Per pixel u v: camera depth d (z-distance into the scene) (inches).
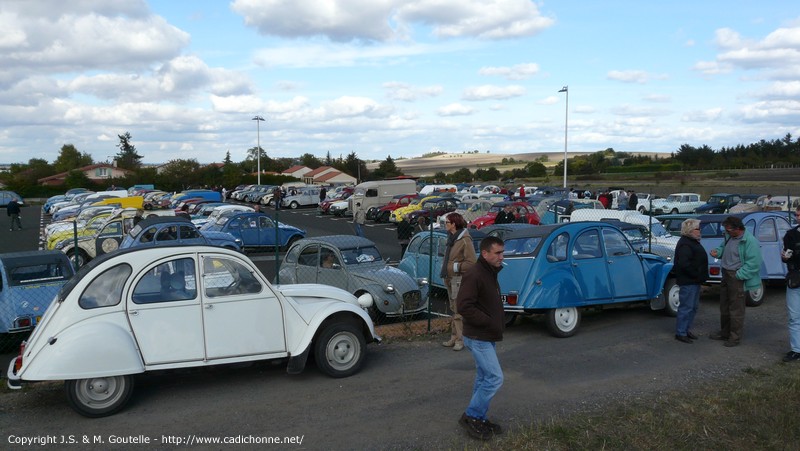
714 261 468.8
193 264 264.7
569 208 1029.8
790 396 258.5
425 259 522.9
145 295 256.5
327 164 4955.7
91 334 244.8
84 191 2423.7
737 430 226.7
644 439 218.7
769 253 458.0
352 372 298.5
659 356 329.7
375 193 1535.4
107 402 249.6
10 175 4416.8
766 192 2118.6
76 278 258.1
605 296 383.9
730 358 325.4
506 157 7559.1
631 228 611.5
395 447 216.5
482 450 211.0
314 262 467.8
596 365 313.7
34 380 236.5
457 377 294.5
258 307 273.3
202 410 255.3
